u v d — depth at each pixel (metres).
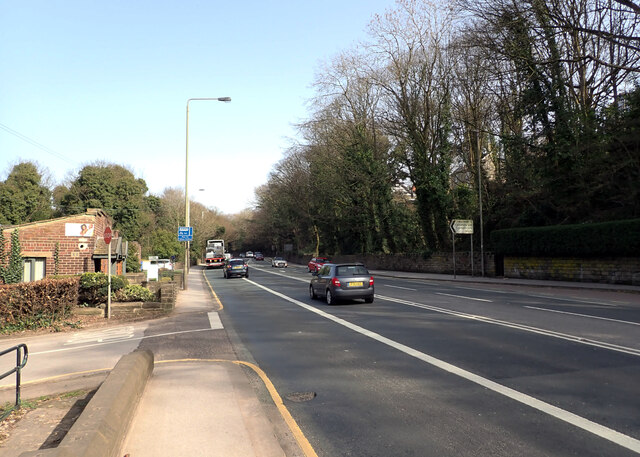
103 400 4.30
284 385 6.53
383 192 45.12
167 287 14.92
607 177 24.11
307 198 59.34
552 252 25.47
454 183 40.53
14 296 12.09
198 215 77.19
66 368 7.82
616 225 21.59
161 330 11.79
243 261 39.50
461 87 34.03
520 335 9.58
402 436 4.62
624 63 24.95
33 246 19.02
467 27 28.08
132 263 33.50
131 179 55.28
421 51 36.56
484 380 6.43
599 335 9.40
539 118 27.91
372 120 43.75
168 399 5.68
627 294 18.94
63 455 3.02
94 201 50.91
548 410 5.18
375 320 12.39
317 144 50.66
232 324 12.59
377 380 6.63
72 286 13.16
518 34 25.66
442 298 17.92
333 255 64.38
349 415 5.27
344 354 8.39
